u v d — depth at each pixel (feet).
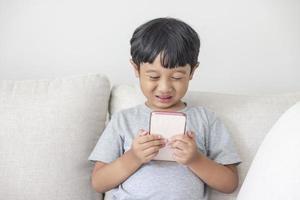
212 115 3.74
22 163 3.58
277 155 2.73
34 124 3.66
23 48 4.67
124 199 3.37
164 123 3.24
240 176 3.60
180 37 3.34
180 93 3.42
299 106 3.02
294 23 4.70
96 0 4.64
